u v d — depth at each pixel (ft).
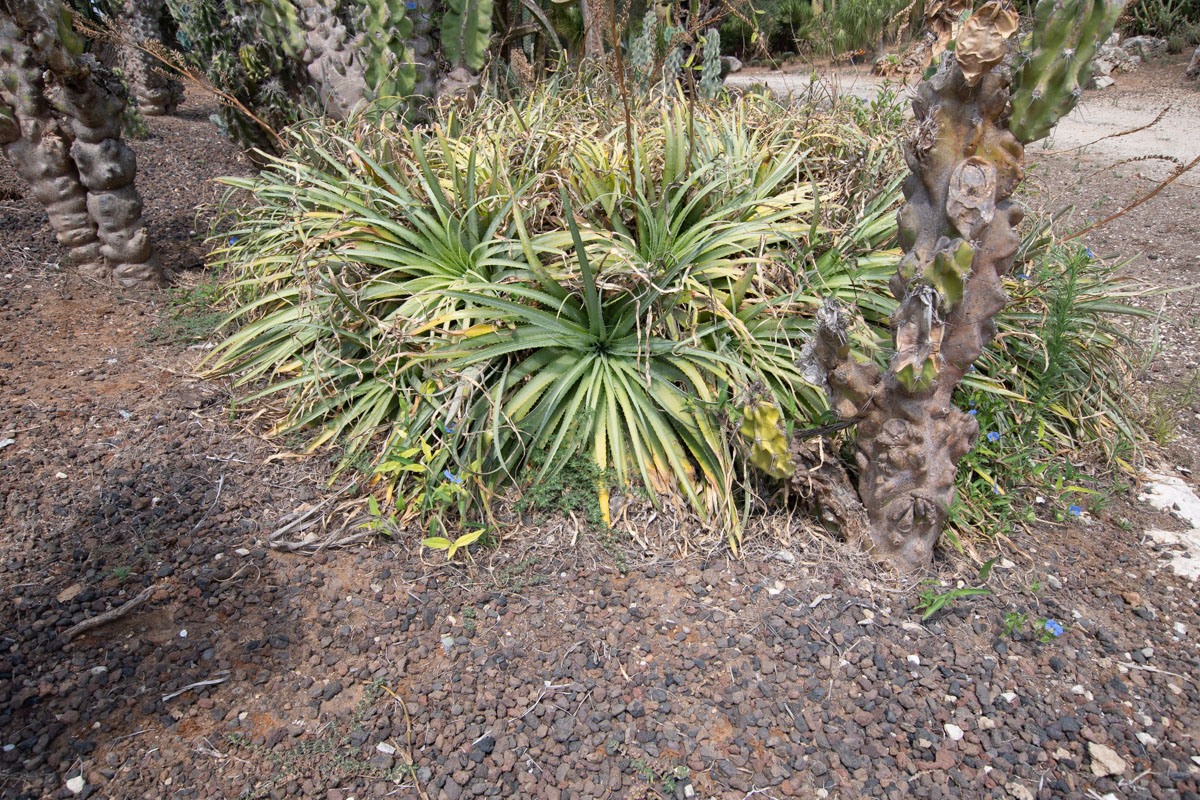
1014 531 8.96
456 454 8.42
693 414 8.80
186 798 5.86
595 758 6.27
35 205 16.57
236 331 11.97
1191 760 6.33
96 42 23.24
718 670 7.07
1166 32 48.83
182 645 7.09
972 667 7.12
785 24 41.83
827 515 8.39
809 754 6.35
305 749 6.25
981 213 6.40
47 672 6.72
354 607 7.64
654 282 9.14
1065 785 6.12
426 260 10.30
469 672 7.00
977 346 7.12
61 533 8.13
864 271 10.03
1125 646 7.44
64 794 5.79
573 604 7.76
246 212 13.50
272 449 9.61
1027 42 6.21
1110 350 11.48
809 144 12.39
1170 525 9.25
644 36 16.79
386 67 13.85
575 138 11.01
